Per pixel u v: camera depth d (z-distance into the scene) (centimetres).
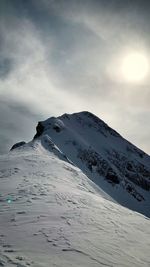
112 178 9556
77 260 959
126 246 1296
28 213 1465
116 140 15012
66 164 4084
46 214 1491
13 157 3925
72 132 11619
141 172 12600
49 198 1886
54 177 2894
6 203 1625
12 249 947
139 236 1571
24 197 1812
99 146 12425
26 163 3497
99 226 1520
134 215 2295
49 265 848
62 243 1099
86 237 1259
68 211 1661
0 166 3191
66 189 2380
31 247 1001
